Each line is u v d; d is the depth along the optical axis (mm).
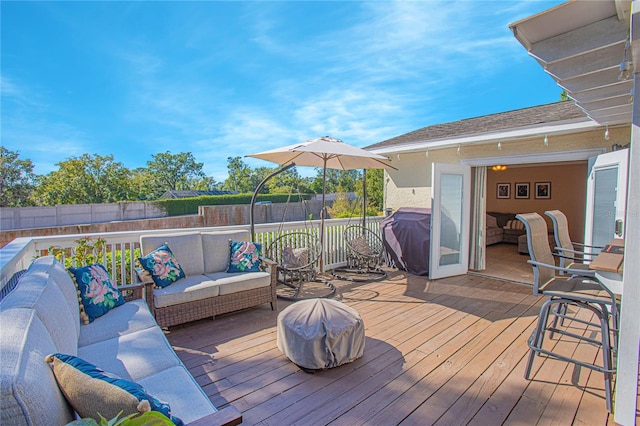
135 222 13133
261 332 3402
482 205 6191
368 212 15641
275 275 4074
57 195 19516
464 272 5902
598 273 2486
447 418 2119
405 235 5988
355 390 2408
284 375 2602
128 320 2508
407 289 4949
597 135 4691
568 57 2270
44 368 1073
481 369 2693
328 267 6113
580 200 8914
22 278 2002
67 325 1833
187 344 3123
